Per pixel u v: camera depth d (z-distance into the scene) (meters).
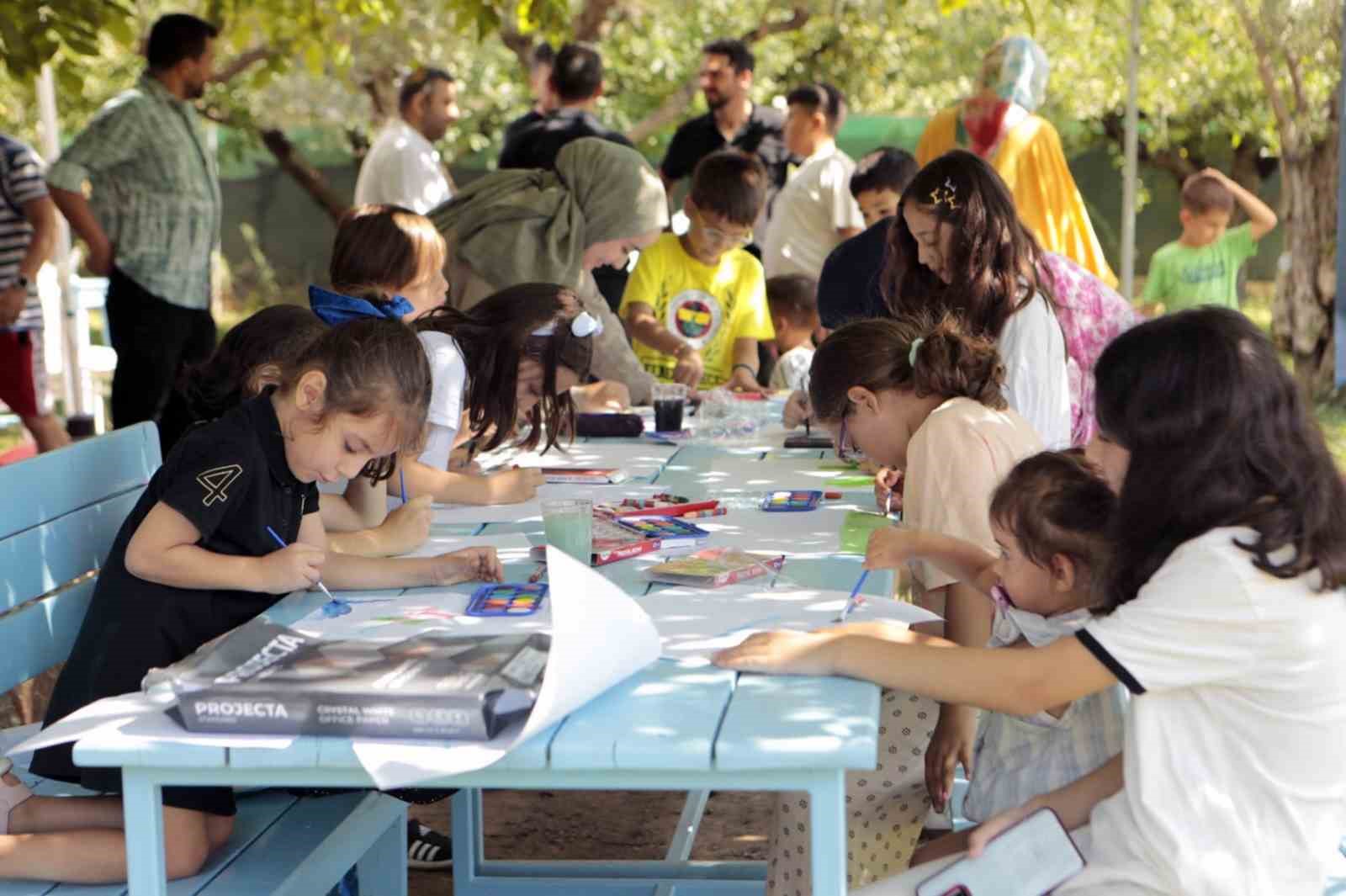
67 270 7.67
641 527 2.70
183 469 2.23
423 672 1.73
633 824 3.86
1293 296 8.24
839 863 1.63
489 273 4.80
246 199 15.53
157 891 1.71
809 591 2.27
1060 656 1.82
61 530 2.66
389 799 2.49
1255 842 1.80
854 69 13.64
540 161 6.09
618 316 5.28
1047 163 5.37
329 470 2.31
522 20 6.51
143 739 1.67
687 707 1.73
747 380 4.93
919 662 1.83
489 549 2.43
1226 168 13.65
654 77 13.54
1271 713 1.79
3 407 9.12
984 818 2.16
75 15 5.37
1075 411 3.66
